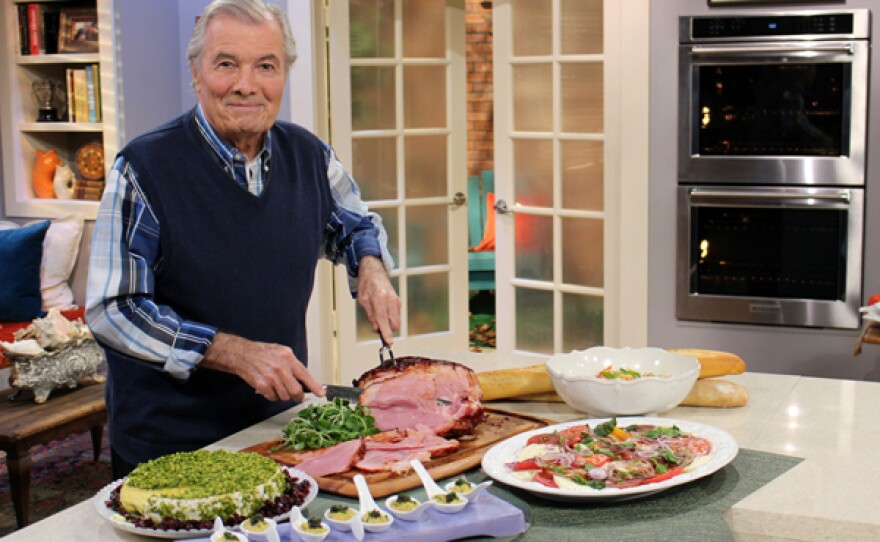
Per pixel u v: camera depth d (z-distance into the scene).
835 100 4.00
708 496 1.58
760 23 4.05
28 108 5.35
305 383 1.82
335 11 4.89
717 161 4.18
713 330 4.30
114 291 1.87
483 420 1.89
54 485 4.08
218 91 1.90
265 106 1.94
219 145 2.00
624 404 1.88
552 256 4.84
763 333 4.23
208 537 1.41
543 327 4.93
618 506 1.55
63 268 5.08
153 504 1.44
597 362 2.12
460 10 5.21
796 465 1.72
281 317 2.10
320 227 2.20
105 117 5.06
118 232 1.92
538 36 4.75
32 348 3.73
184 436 2.01
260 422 2.06
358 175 5.08
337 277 5.04
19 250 4.89
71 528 1.52
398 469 1.66
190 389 2.02
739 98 4.13
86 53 5.13
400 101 5.11
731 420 1.99
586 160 4.66
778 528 1.52
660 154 4.28
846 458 1.75
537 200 4.87
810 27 3.99
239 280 2.03
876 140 3.97
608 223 4.57
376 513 1.42
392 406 1.90
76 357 3.88
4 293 4.84
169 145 1.99
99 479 4.16
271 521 1.40
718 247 4.25
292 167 2.14
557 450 1.67
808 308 4.12
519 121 4.88
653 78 4.25
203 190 1.99
